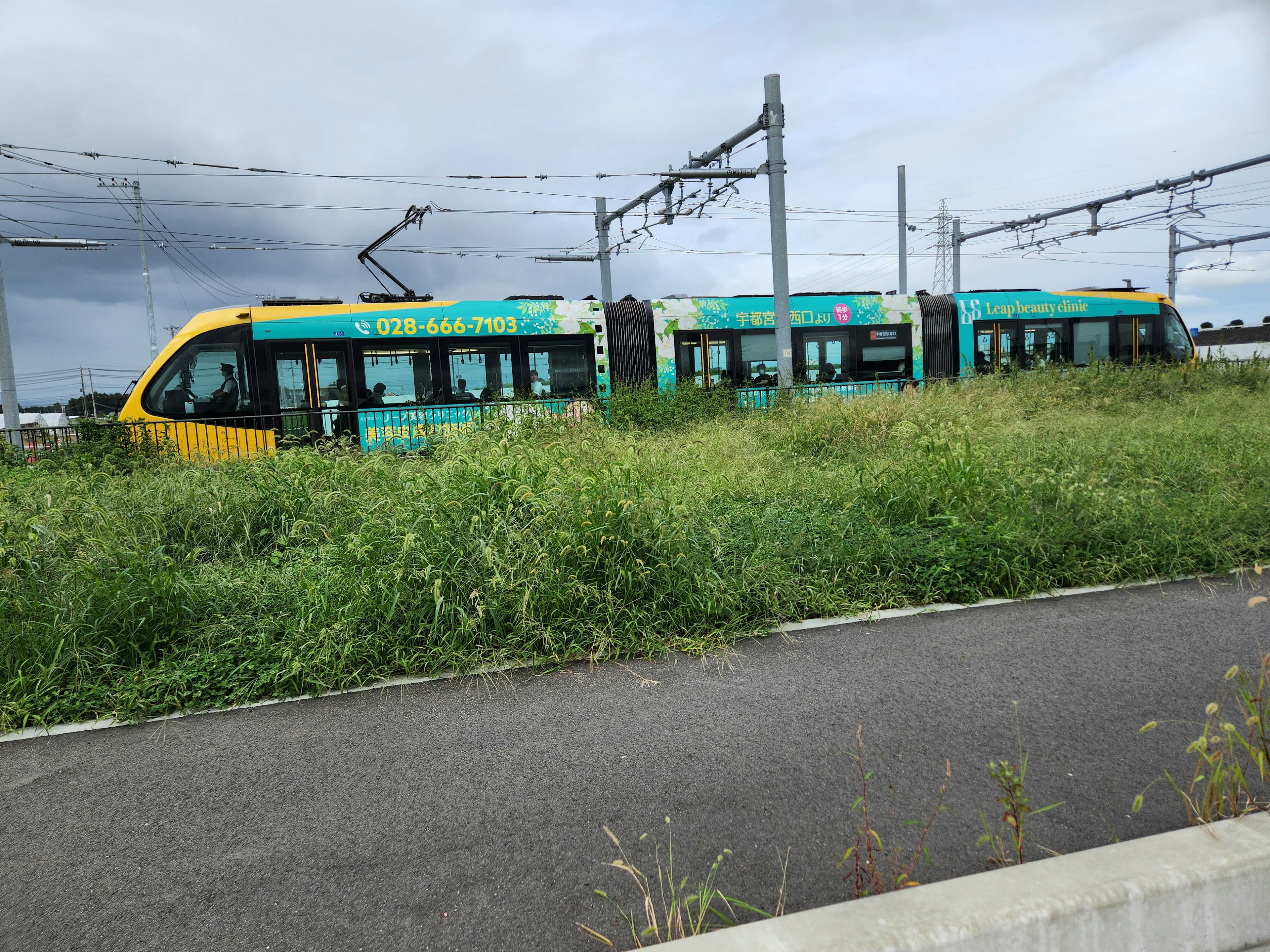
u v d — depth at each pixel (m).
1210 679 3.79
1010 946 1.83
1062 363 17.38
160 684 4.11
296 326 13.73
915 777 2.99
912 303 17.75
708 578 4.98
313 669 4.23
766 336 16.77
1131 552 5.67
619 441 9.52
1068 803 2.77
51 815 3.03
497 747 3.42
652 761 3.22
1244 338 43.91
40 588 4.79
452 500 5.32
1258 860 2.03
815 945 1.77
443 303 14.73
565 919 2.28
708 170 16.05
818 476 8.04
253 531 6.65
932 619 4.89
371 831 2.80
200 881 2.56
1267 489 6.81
